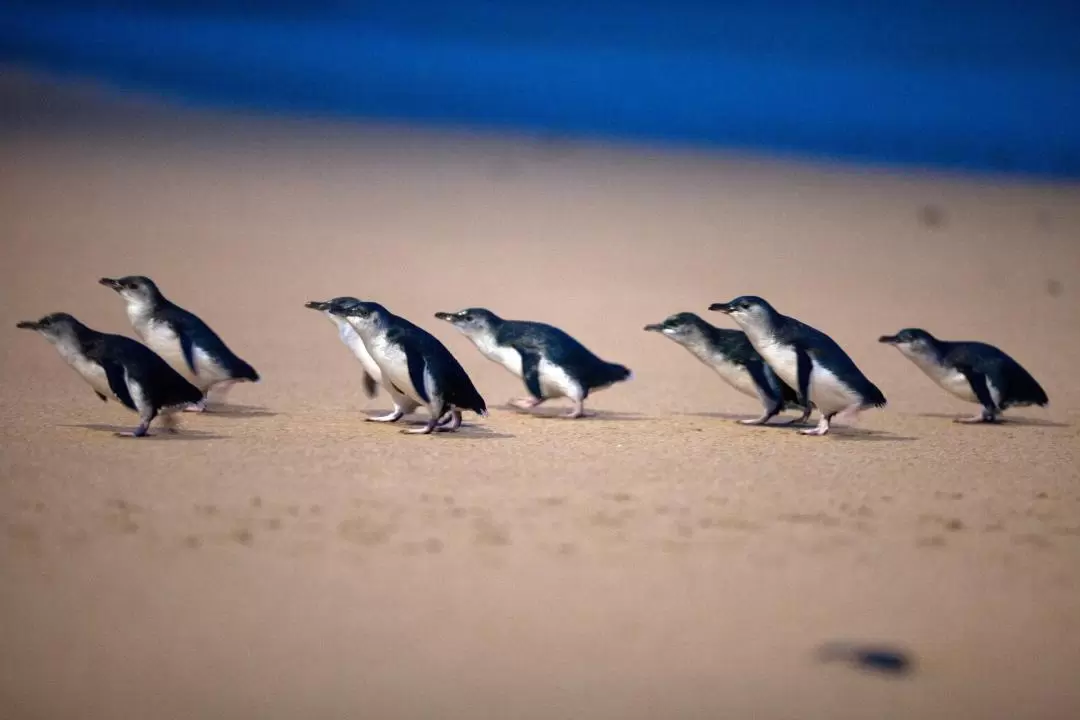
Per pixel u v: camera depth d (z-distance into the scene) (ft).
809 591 32.58
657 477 42.45
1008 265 108.17
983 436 52.03
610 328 77.82
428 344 47.96
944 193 148.15
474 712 26.35
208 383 50.96
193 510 36.60
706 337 53.93
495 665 28.25
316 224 109.70
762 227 121.90
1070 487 43.09
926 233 122.52
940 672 28.73
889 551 35.65
